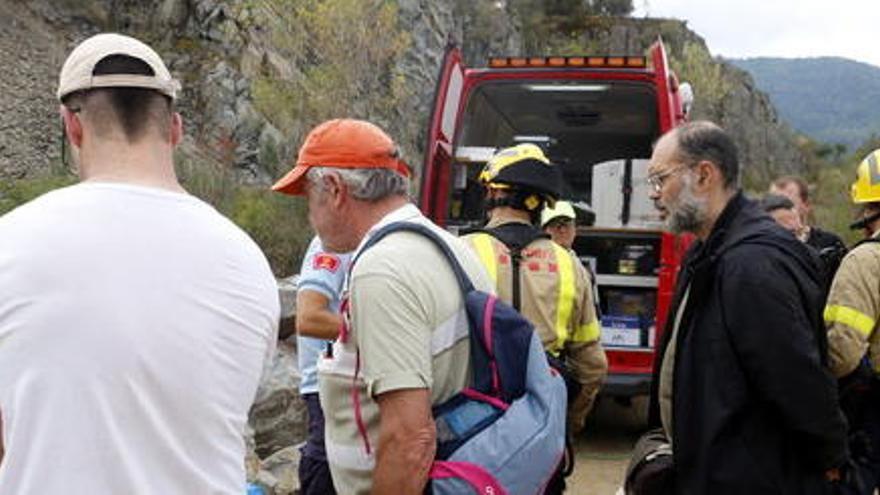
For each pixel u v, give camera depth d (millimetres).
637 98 7613
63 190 1698
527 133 8711
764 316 2408
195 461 1656
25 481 1545
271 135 16641
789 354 2389
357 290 2152
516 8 41000
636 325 6762
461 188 7207
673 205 2736
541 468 2129
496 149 7098
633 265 6906
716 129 2732
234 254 1771
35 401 1549
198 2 18875
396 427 2064
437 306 2154
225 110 17156
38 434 1545
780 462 2490
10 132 14344
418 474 2049
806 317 2467
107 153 1734
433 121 6676
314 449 3307
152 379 1601
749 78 47000
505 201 3275
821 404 2408
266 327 1812
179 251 1680
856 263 3396
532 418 2141
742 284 2447
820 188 34344
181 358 1630
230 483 1719
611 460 6520
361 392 2295
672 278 6480
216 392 1683
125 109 1734
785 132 47938
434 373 2158
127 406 1578
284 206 11367
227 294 1727
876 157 3824
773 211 5188
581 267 3424
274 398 5266
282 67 18594
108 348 1569
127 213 1664
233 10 18672
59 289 1571
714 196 2705
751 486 2453
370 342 2105
